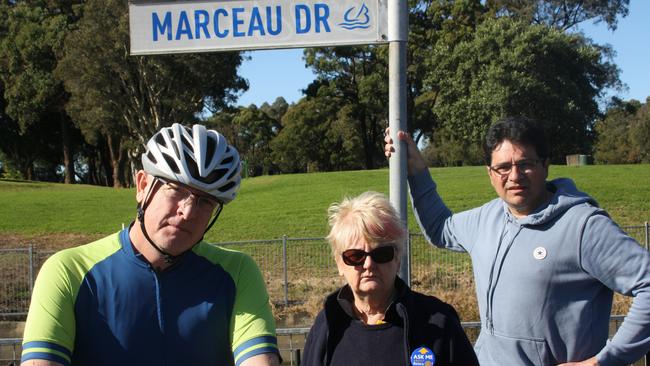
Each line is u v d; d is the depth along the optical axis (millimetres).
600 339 2707
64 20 46312
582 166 31656
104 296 2186
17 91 46625
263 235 18469
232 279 2311
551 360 2691
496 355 2801
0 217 23922
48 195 31672
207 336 2223
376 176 31188
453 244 3320
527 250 2736
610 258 2602
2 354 6078
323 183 29359
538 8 53562
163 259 2236
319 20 3211
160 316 2197
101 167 66312
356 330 2494
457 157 65312
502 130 2783
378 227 2441
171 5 3283
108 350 2166
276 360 2199
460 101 43312
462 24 49938
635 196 21156
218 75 42844
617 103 51312
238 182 2279
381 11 3189
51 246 18984
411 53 51219
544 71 42469
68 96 49062
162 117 43812
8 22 49156
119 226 22047
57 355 2068
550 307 2680
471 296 10578
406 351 2373
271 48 3244
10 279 12812
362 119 57844
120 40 39531
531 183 2748
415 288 11422
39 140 57469
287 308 11414
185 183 2123
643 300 2537
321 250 14211
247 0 3238
